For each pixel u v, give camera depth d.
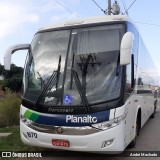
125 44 6.40
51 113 6.75
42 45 7.63
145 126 13.31
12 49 7.96
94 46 7.12
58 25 7.75
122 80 6.69
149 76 13.23
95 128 6.41
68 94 6.74
